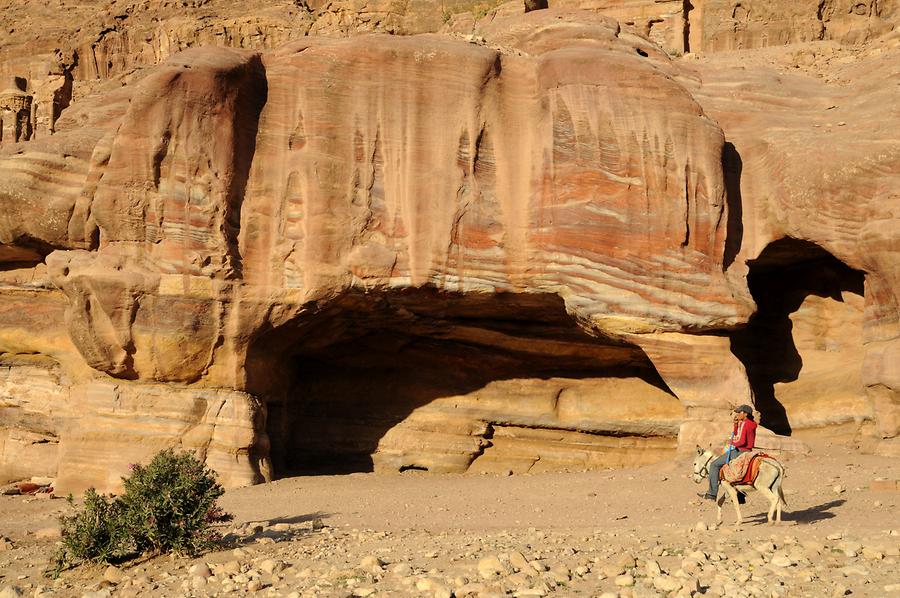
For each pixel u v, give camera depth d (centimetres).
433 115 2231
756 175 2339
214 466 2173
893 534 1216
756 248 2303
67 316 2189
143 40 4456
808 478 1839
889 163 2145
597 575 1100
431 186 2211
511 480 2200
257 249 2205
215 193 2167
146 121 2167
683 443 2164
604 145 2184
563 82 2211
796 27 3428
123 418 2195
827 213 2198
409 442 2486
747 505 1633
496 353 2492
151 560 1347
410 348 2512
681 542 1264
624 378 2486
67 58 4519
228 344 2203
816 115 2403
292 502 1919
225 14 4275
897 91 2342
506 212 2231
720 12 3491
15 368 2464
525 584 1044
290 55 2248
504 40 2531
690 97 2216
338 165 2208
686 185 2183
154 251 2180
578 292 2173
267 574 1202
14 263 2495
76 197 2302
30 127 4425
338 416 2539
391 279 2198
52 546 1566
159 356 2177
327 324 2352
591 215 2175
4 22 4922
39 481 2375
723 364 2181
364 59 2228
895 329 2138
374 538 1452
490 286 2217
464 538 1405
